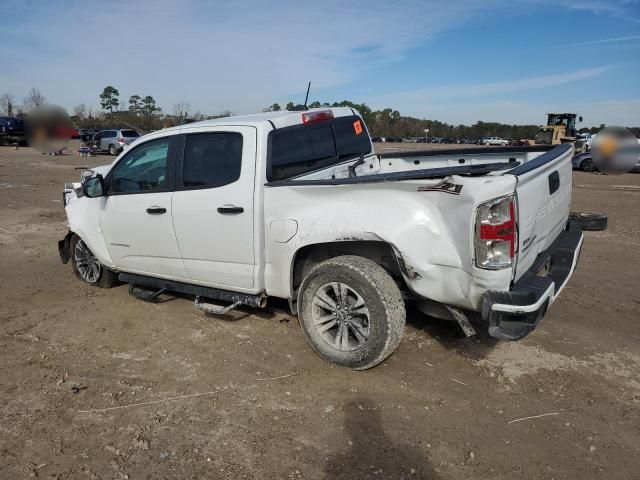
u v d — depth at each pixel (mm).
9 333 4766
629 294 5461
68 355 4309
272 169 4148
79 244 5996
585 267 6473
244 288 4359
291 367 4004
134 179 4941
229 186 4199
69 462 2973
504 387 3654
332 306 3898
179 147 4539
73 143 44531
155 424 3320
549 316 4871
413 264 3416
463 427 3219
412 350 4215
